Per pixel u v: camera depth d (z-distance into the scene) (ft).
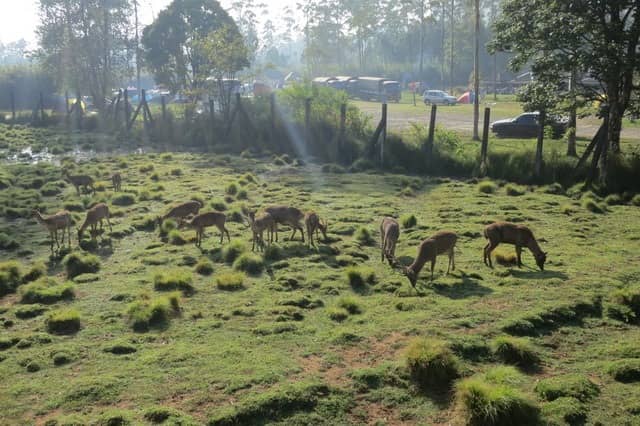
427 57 357.82
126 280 38.06
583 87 67.77
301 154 94.27
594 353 27.43
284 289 35.96
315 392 23.73
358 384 24.54
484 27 296.30
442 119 140.05
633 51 62.69
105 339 29.30
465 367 25.88
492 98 216.54
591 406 22.85
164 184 71.10
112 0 151.33
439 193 65.51
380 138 86.74
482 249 43.98
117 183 66.49
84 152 103.71
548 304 32.37
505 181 70.44
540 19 64.23
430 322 30.40
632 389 24.03
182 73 134.21
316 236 47.29
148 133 120.98
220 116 116.57
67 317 30.66
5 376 25.64
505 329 29.43
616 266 39.40
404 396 23.88
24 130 132.98
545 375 25.41
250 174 74.33
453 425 22.00
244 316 31.94
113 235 49.06
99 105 155.12
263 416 22.40
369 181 73.36
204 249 44.70
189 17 131.23
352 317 31.48
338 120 96.37
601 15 63.36
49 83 204.03
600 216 53.88
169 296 33.14
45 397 23.89
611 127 66.85
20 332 30.30
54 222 45.29
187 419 21.83
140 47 158.81
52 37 150.82
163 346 28.32
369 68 305.12
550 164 69.77
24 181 72.90
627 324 30.89
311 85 108.17
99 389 24.14
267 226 44.68
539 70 65.57
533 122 105.50
